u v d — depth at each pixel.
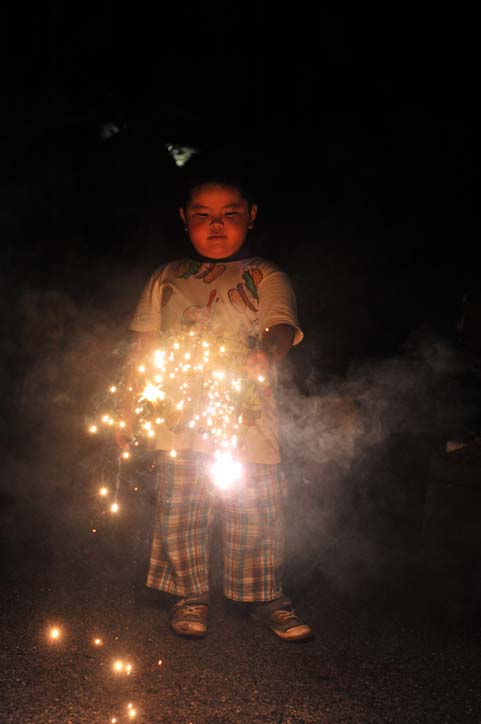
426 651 3.31
